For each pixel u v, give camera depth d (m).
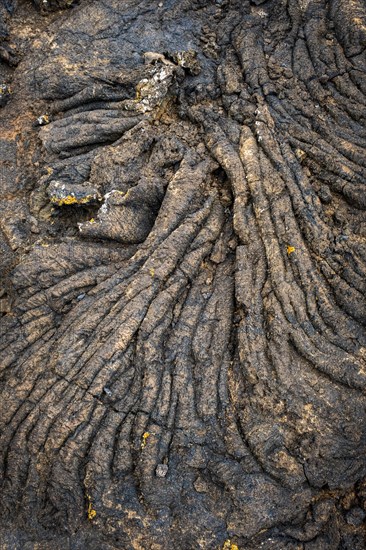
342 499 4.29
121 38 5.80
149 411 4.24
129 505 4.12
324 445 4.11
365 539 4.21
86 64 5.68
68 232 5.09
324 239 4.57
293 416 4.14
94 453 4.18
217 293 4.55
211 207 4.80
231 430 4.17
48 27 6.04
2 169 5.39
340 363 4.21
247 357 4.25
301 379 4.19
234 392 4.26
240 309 4.47
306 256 4.49
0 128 5.64
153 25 5.88
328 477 4.14
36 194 5.17
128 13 5.93
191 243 4.67
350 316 4.38
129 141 5.12
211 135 5.07
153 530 4.07
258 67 5.41
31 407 4.34
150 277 4.52
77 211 5.15
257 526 4.04
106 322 4.45
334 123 5.08
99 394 4.27
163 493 4.11
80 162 5.21
